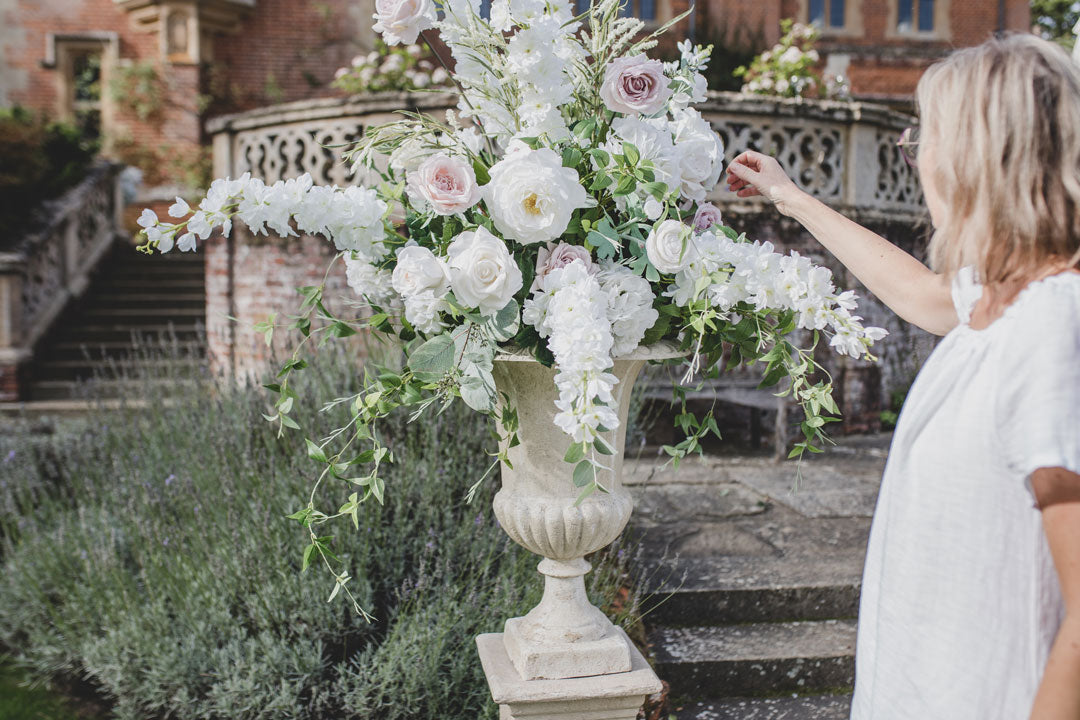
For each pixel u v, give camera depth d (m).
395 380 1.70
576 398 1.48
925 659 1.22
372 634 3.18
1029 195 1.11
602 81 1.81
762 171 1.91
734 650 3.30
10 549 4.02
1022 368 1.09
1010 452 1.09
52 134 10.83
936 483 1.22
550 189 1.54
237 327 7.32
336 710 2.93
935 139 1.27
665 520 4.43
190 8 13.34
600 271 1.69
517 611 3.00
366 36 13.98
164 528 3.60
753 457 6.02
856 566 3.82
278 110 7.00
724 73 11.98
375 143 1.85
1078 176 1.11
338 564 3.26
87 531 3.95
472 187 1.58
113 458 4.43
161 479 4.17
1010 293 1.19
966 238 1.19
